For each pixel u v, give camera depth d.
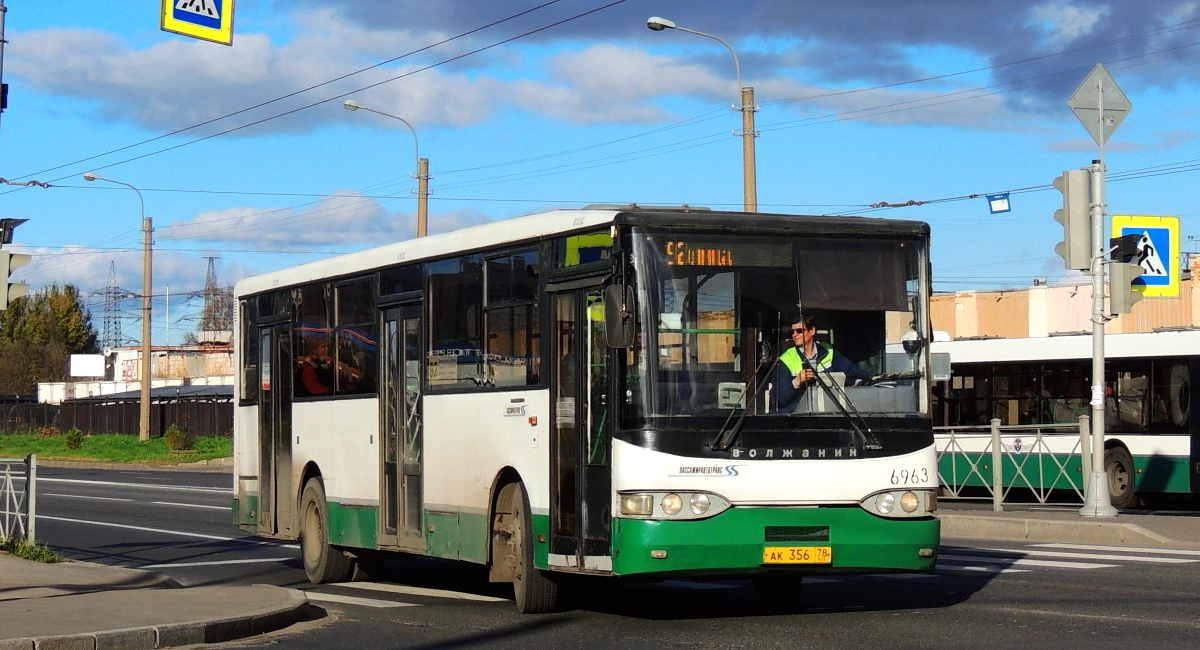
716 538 10.83
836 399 11.21
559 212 12.30
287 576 17.45
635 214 11.16
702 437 10.93
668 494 10.85
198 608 12.42
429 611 13.28
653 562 10.80
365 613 13.28
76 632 10.94
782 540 10.97
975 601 12.83
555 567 11.88
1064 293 54.44
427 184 39.72
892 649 10.10
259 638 11.75
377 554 16.20
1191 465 26.62
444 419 13.77
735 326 11.17
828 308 11.34
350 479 15.67
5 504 19.55
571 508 11.73
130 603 12.82
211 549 21.27
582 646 10.70
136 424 73.06
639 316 11.03
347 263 15.95
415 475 14.31
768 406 11.09
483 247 13.24
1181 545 18.75
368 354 15.38
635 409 10.97
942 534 21.70
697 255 11.18
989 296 57.47
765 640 10.69
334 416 16.11
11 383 110.69
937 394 31.31
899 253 11.63
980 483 29.50
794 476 11.02
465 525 13.33
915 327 11.55
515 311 12.69
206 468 54.94
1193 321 48.72
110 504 32.19
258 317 18.38
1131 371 27.80
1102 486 21.27
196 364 107.56
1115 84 21.20
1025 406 29.44
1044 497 28.17
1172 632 10.69
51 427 77.94
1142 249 22.41
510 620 12.29
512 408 12.63
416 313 14.45
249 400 18.62
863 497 11.14
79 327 120.56
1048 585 14.05
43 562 17.88
